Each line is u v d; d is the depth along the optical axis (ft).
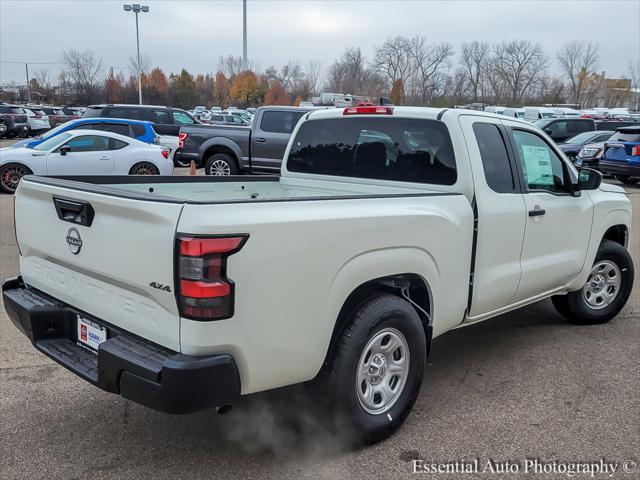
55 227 10.41
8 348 15.14
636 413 12.49
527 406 12.73
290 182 16.35
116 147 43.80
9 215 34.32
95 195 9.21
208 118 149.89
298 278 9.06
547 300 20.89
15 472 10.00
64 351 10.32
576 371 14.61
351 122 14.83
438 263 11.64
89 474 10.00
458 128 12.79
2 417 11.78
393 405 11.21
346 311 10.40
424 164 13.37
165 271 8.28
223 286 8.16
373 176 14.42
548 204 14.70
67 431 11.34
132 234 8.70
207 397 8.36
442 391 13.41
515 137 14.20
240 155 46.37
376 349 10.78
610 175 56.44
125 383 8.67
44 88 284.00
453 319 12.52
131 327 9.23
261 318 8.70
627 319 18.81
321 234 9.32
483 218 12.69
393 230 10.52
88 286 10.01
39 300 11.14
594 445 11.24
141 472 10.09
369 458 10.66
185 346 8.34
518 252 13.93
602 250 17.43
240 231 8.29
